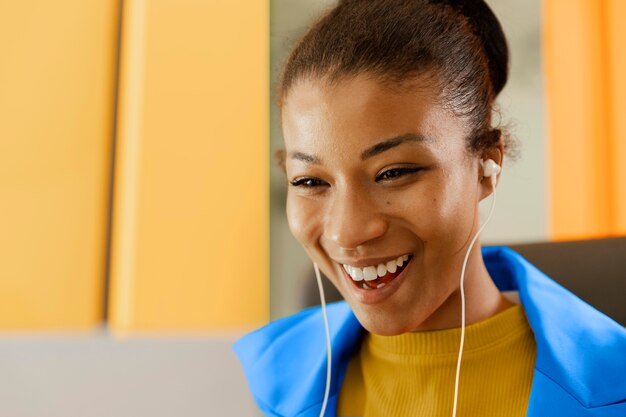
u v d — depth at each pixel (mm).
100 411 1325
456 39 636
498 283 814
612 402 627
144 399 1336
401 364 719
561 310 703
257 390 813
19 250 1603
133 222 1636
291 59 654
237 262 1640
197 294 1638
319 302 920
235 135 1672
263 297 1624
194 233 1648
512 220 1381
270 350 842
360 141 575
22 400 1312
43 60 1631
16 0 1619
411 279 621
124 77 1690
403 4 629
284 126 654
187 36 1682
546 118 1414
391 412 708
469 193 625
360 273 621
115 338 1422
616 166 1438
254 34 1696
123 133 1678
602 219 1431
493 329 695
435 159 584
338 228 595
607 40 1437
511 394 668
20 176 1613
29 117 1621
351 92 578
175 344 1385
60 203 1636
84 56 1658
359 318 646
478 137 635
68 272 1624
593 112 1439
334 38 610
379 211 590
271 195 1507
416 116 575
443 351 696
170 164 1657
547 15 1417
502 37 726
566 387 638
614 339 684
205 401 1339
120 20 1708
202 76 1676
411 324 631
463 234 620
